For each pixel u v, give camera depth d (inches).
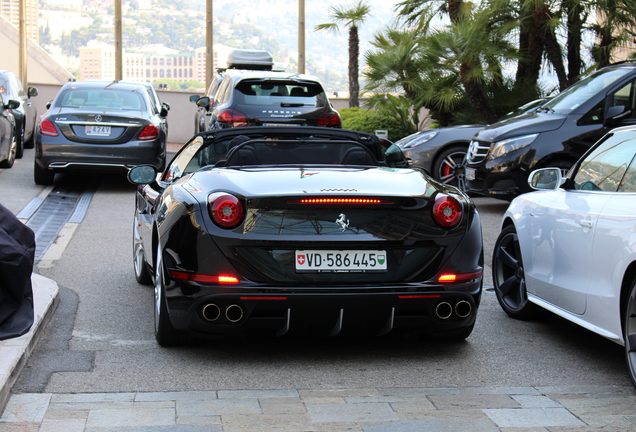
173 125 1077.8
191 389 210.5
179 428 179.0
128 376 219.6
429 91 755.4
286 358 238.8
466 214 235.9
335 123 638.5
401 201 227.6
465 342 258.4
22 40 1077.8
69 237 435.2
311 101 641.6
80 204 546.9
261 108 631.2
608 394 207.9
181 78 1075.3
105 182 649.6
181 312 229.0
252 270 223.9
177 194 244.1
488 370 229.9
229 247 223.3
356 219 226.2
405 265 228.7
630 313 210.8
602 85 484.4
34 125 876.0
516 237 285.1
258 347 249.0
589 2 709.3
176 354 241.0
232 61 950.4
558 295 252.1
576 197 250.8
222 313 224.8
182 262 227.9
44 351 240.4
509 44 753.0
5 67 1093.1
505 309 291.7
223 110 632.4
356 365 233.1
